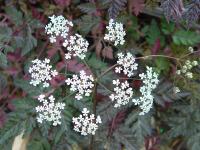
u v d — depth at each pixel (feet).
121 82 0.41
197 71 0.42
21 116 0.40
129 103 0.40
